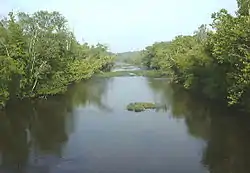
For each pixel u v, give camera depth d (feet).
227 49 115.96
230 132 128.47
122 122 151.84
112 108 189.98
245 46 112.98
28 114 171.63
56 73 254.88
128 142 118.52
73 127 142.92
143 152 106.73
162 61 440.04
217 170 90.38
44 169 93.15
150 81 372.99
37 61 221.05
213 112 169.89
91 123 150.10
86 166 94.89
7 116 165.78
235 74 124.88
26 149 112.16
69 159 101.30
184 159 99.76
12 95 192.54
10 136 129.08
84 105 201.36
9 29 212.84
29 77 213.25
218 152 105.50
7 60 173.06
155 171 90.43
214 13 120.47
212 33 150.41
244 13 126.21
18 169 93.56
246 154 102.83
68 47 328.29
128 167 93.66
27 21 224.33
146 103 194.29
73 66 328.29
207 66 197.98
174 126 141.69
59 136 128.16
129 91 277.44
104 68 541.75
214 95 187.93
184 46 333.62
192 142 116.78
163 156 102.63
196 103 201.16
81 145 115.75
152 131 133.80
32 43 217.77
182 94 249.14
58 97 236.02
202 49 203.82
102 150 109.50
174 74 338.95
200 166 93.61
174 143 116.26
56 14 260.21
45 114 171.53
